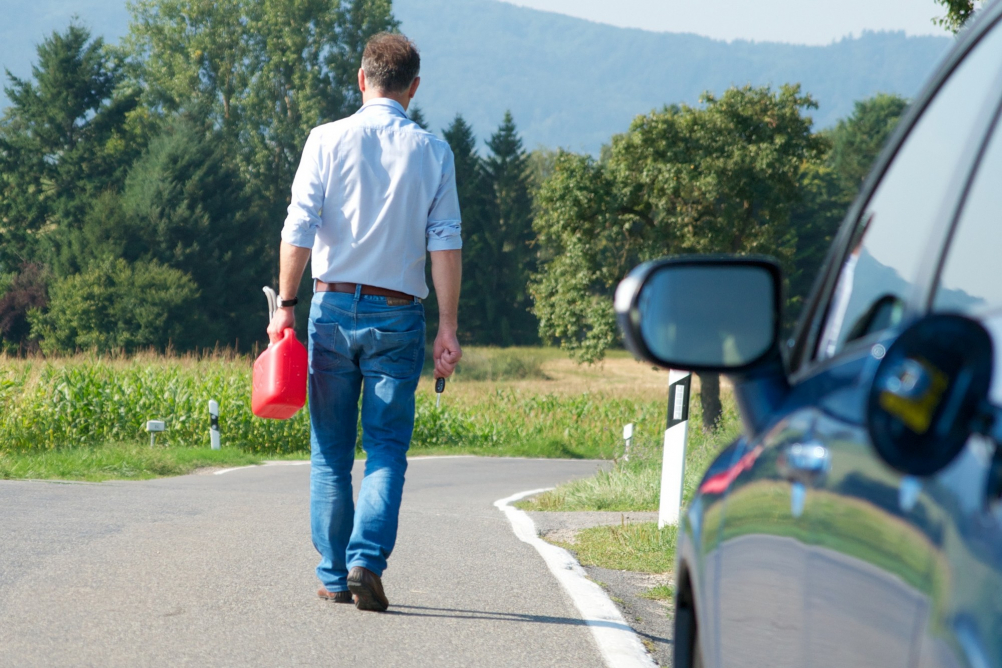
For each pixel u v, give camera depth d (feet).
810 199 522.06
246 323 503.20
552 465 151.74
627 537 49.75
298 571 36.94
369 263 30.73
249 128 588.09
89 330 458.91
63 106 530.27
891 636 8.94
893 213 13.37
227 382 157.99
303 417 159.63
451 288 31.73
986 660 7.06
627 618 33.09
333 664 26.43
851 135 613.93
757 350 13.44
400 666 26.48
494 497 88.84
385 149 30.96
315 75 584.40
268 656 26.89
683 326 13.32
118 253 477.77
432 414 195.31
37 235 519.19
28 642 27.48
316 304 31.17
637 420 214.90
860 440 10.40
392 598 33.68
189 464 116.78
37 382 130.82
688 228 281.95
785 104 281.33
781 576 12.44
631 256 297.74
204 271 494.18
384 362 31.01
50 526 45.32
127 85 565.94
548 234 296.51
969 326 7.57
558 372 536.42
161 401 147.54
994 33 11.66
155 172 492.95
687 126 280.31
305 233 30.78
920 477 7.68
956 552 7.81
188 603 31.96
